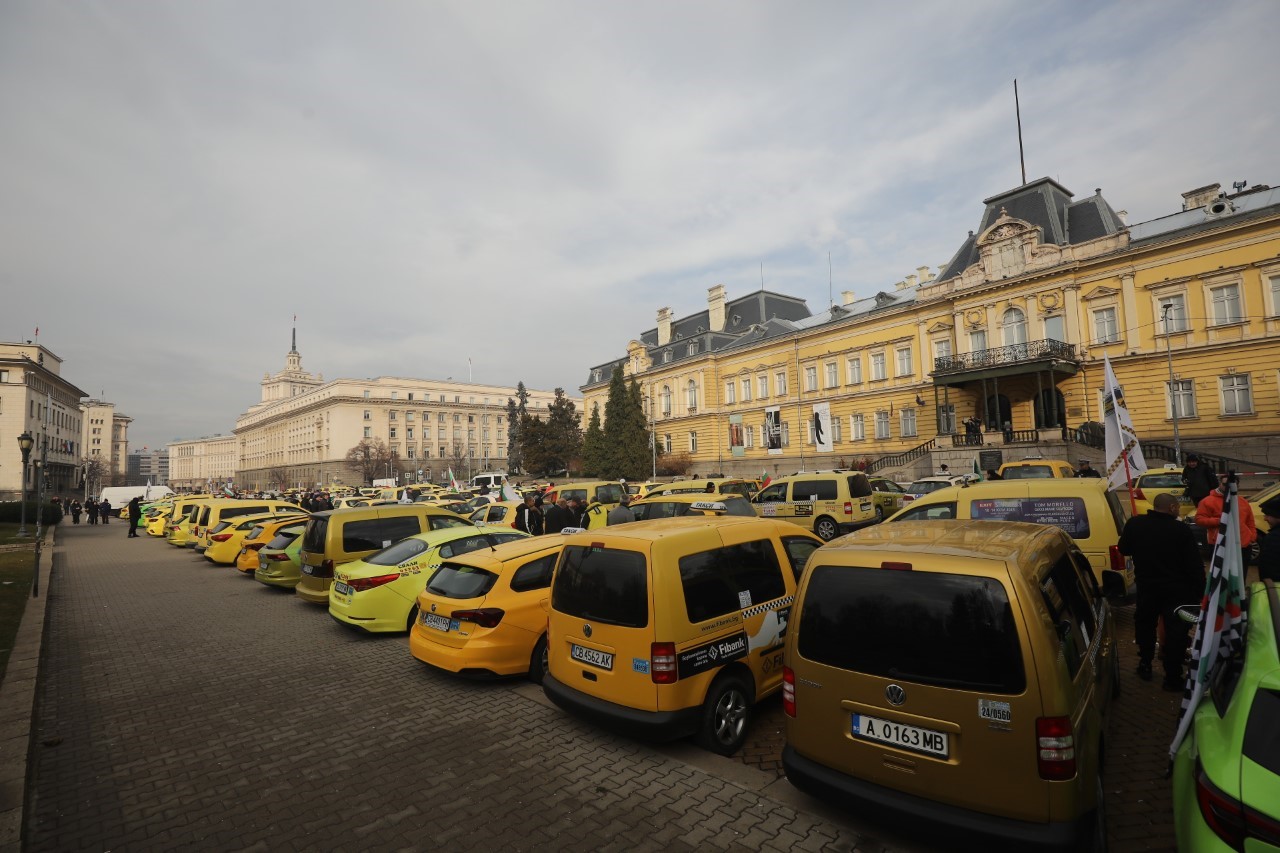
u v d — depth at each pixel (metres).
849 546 4.39
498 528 10.80
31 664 7.71
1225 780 2.69
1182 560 6.23
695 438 59.72
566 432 71.94
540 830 4.35
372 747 5.84
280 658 8.83
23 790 4.66
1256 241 28.08
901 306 42.97
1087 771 3.54
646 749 5.54
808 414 49.53
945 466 35.59
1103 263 32.50
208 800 4.96
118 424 179.38
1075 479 8.55
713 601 5.57
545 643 7.47
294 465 131.25
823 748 4.06
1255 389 27.91
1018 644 3.52
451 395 128.00
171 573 17.33
